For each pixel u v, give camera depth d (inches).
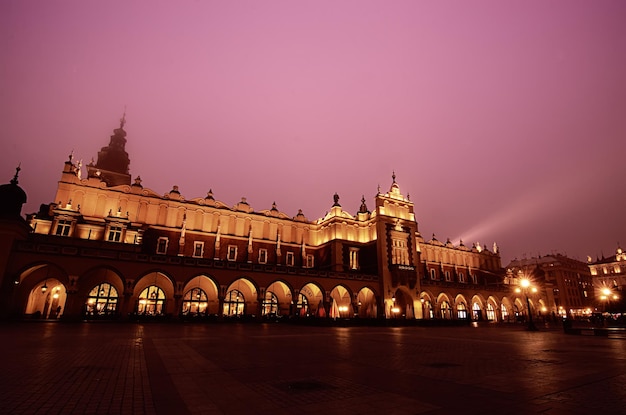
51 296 1659.7
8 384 320.8
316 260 2485.2
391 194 2474.2
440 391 322.0
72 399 278.8
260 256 2249.0
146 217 1978.3
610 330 1257.4
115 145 3253.0
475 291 2613.2
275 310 2047.2
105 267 1471.5
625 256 4365.2
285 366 456.4
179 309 1582.2
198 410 258.7
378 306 2156.7
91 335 829.8
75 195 1828.2
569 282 4126.5
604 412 254.7
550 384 351.3
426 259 2869.1
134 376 374.9
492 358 545.6
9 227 1310.3
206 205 2158.0
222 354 561.3
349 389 329.4
